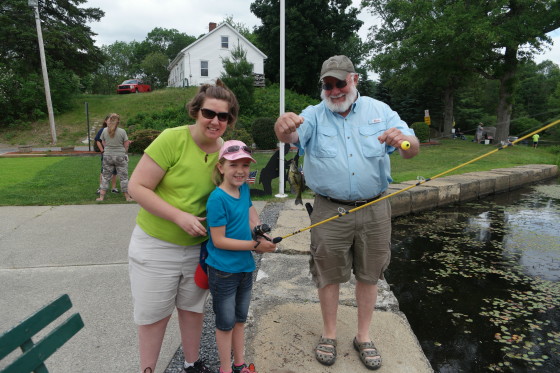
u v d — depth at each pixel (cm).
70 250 466
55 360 258
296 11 3384
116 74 7844
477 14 1947
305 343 272
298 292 350
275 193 809
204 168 211
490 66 2228
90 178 937
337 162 235
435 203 880
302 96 3206
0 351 130
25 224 571
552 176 1408
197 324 234
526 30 1883
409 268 519
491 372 302
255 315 309
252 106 2262
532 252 582
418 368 250
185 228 197
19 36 2588
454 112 3534
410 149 220
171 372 249
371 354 249
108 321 308
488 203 959
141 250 207
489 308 407
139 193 199
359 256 246
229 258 212
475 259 555
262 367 246
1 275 393
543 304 416
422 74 2294
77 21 3069
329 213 245
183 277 217
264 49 3862
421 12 2083
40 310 148
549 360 316
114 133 691
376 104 244
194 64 3272
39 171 1025
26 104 2370
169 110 2347
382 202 245
